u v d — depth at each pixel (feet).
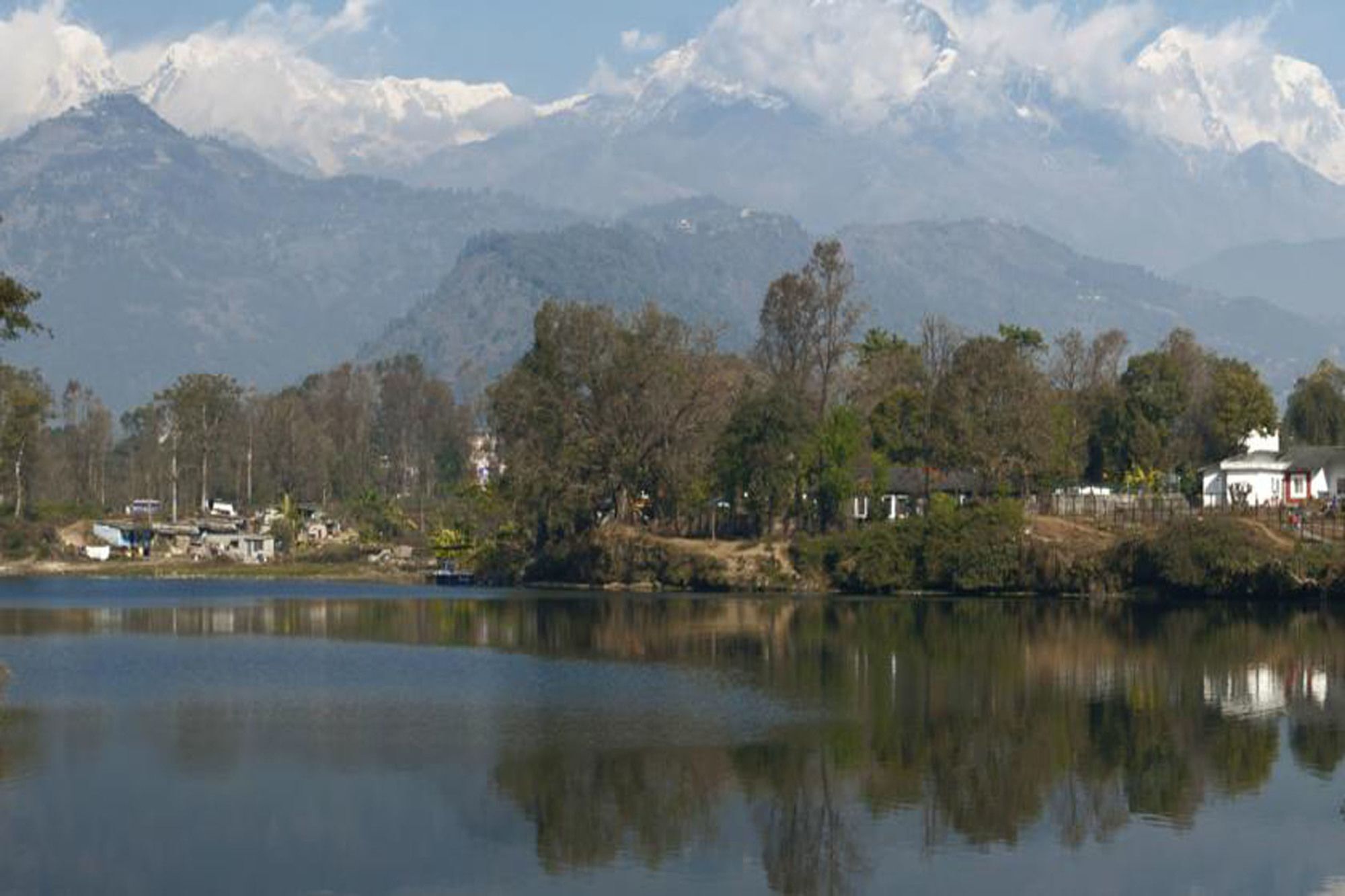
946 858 251.39
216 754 314.76
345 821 268.21
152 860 245.86
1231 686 398.42
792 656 458.50
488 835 261.03
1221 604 592.60
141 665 439.63
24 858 246.06
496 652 471.62
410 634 525.34
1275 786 293.84
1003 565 645.10
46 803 276.62
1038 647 473.67
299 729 341.21
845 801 283.18
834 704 372.38
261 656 463.01
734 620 562.25
